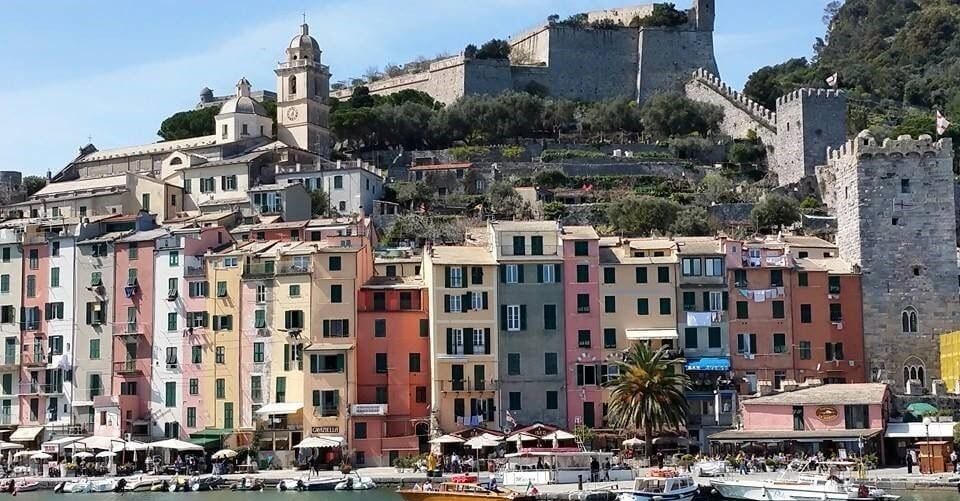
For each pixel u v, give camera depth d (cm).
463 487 11719
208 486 13725
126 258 16738
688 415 15000
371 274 16662
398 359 15612
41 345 16988
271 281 15875
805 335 15838
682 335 15700
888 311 15975
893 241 16075
